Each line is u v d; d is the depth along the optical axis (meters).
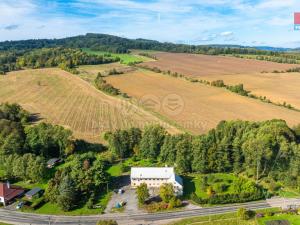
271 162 126.56
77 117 192.25
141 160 141.62
